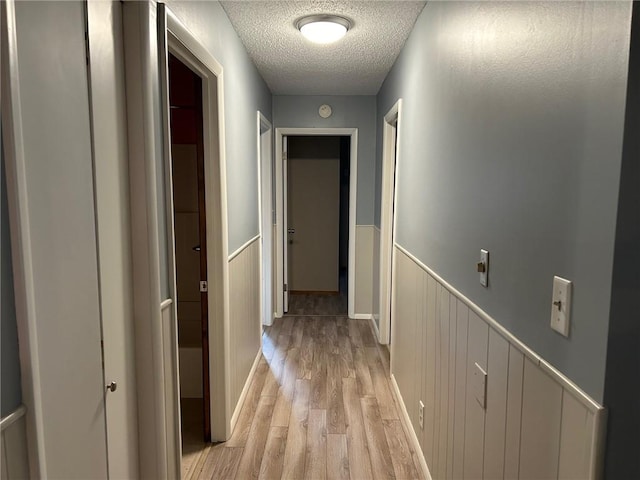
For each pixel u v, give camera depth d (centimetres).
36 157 85
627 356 75
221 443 231
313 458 218
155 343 134
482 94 132
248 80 292
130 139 127
